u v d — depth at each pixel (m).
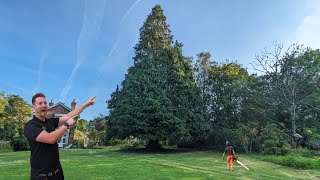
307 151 28.88
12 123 46.66
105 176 14.91
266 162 24.22
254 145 33.41
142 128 30.89
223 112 40.81
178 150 34.94
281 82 38.28
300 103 37.22
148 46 35.91
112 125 33.75
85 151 33.38
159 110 31.08
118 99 33.84
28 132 4.10
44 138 3.98
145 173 16.25
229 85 41.16
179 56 36.84
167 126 31.81
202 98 38.09
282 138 32.12
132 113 31.22
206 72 42.34
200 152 32.72
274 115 40.44
